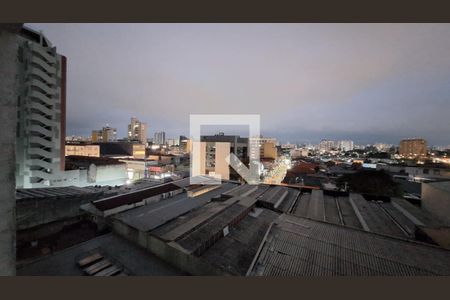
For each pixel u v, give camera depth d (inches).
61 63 1326.3
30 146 1182.9
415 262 383.6
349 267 366.6
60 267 449.1
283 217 584.1
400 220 686.5
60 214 743.1
